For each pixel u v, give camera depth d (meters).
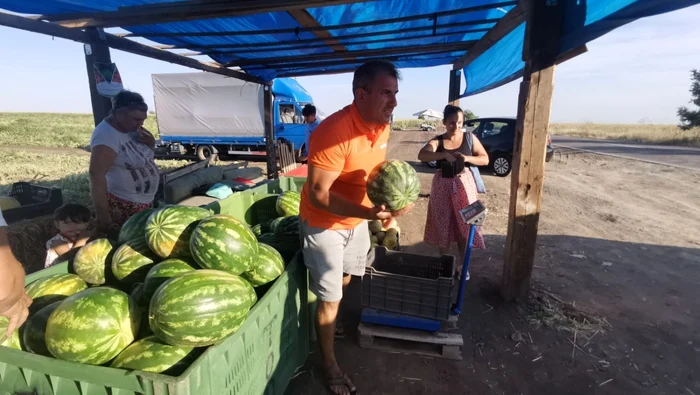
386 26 5.79
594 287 5.16
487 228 7.79
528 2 3.81
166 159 20.09
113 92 5.07
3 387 1.95
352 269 3.36
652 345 3.94
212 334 2.02
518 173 4.22
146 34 5.68
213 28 5.51
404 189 2.70
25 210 5.68
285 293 2.88
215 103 18.19
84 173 12.03
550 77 3.91
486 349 3.87
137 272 2.74
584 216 8.77
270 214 5.11
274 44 6.51
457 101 9.49
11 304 1.65
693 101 35.34
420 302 3.71
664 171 15.07
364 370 3.58
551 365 3.65
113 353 2.05
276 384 2.87
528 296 4.66
